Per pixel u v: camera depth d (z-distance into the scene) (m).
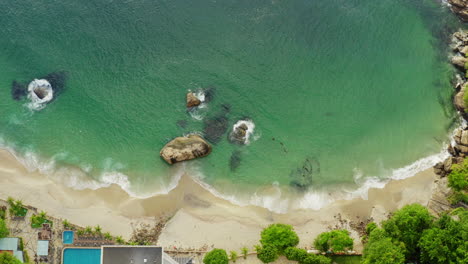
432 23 132.00
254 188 107.00
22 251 98.75
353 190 107.25
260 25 130.00
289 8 133.25
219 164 109.25
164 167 108.50
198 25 129.50
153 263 91.31
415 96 120.12
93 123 114.31
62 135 112.38
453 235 94.12
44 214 101.06
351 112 117.56
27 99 116.62
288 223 103.50
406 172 109.50
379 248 93.75
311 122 115.69
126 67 122.25
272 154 111.06
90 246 100.00
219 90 119.06
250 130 113.62
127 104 116.94
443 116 117.12
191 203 104.75
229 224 102.81
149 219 102.69
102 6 132.12
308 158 110.81
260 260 99.75
